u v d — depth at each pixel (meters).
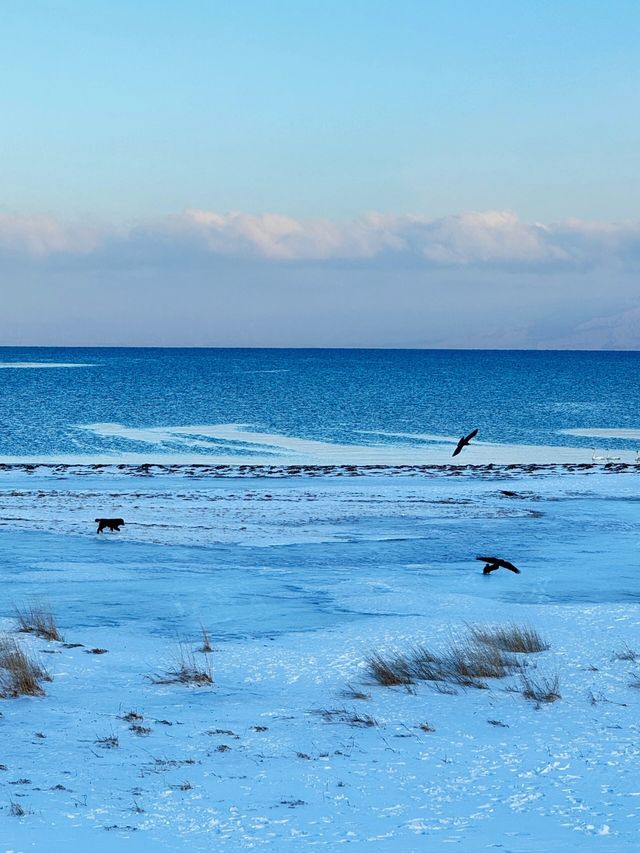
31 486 61.16
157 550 39.00
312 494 57.22
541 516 49.66
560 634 24.06
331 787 12.65
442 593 30.66
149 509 50.59
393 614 27.19
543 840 10.19
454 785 12.69
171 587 31.28
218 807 11.74
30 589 30.75
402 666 20.25
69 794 12.32
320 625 25.77
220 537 42.41
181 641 23.64
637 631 24.28
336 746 14.91
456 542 41.75
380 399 169.50
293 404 155.75
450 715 16.94
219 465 74.25
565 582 32.94
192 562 36.31
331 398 170.88
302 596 30.00
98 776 13.22
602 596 30.45
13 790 12.48
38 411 137.25
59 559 36.53
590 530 45.34
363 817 11.28
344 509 51.28
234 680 19.83
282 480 65.38
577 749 14.46
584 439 106.62
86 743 15.01
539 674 20.08
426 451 93.12
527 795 12.12
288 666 21.00
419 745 14.92
